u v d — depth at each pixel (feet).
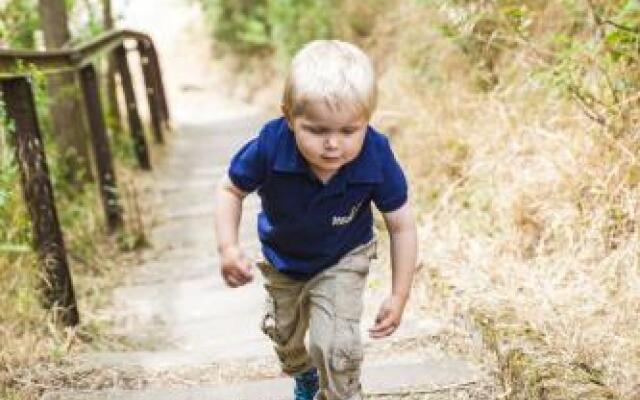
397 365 13.44
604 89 16.29
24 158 16.12
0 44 24.57
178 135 47.34
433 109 23.95
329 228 10.09
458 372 13.03
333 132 9.03
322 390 10.68
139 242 24.43
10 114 15.99
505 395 11.87
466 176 19.72
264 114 51.26
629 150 14.99
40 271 16.40
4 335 15.33
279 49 53.31
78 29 33.45
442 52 25.41
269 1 56.44
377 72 34.27
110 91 36.04
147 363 14.75
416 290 16.56
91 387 13.74
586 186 15.80
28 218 17.83
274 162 9.75
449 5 19.58
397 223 10.29
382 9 37.99
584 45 16.02
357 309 10.35
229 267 9.95
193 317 18.12
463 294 14.82
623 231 14.52
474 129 21.16
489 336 13.03
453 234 17.83
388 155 10.11
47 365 14.47
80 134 26.76
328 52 9.15
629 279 13.21
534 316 13.12
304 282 10.57
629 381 10.73
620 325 12.21
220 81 66.44
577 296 13.62
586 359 11.58
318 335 10.21
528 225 16.53
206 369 14.34
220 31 65.36
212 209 28.58
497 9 19.61
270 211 10.19
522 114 19.61
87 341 16.40
